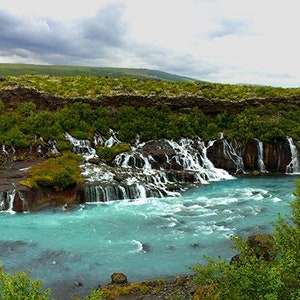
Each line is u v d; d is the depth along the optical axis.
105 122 66.12
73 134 62.69
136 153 58.75
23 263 29.33
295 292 15.10
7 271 27.92
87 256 30.78
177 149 62.50
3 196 41.78
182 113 70.75
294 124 68.94
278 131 65.62
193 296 21.88
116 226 37.69
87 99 68.81
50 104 67.75
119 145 60.78
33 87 69.19
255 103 72.56
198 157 62.69
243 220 39.38
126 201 46.22
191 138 65.94
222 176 60.78
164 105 70.50
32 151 58.56
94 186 45.91
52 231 36.25
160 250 32.03
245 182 57.25
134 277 27.50
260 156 65.31
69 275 27.59
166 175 54.41
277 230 19.88
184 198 47.88
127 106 69.75
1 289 15.38
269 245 28.00
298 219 21.75
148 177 51.97
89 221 39.06
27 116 64.38
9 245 32.72
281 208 43.53
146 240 34.22
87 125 64.88
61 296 24.83
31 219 39.47
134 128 65.56
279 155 65.31
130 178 50.41
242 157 65.25
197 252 31.58
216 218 40.09
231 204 45.25
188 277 27.11
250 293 15.80
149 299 24.19
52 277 27.25
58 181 44.53
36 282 15.04
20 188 42.81
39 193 43.72
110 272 28.17
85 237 34.81
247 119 68.75
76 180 45.84
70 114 65.50
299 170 65.44
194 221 39.16
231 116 70.75
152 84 81.94
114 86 77.19
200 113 70.25
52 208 42.94
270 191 51.56
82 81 81.94
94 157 57.34
